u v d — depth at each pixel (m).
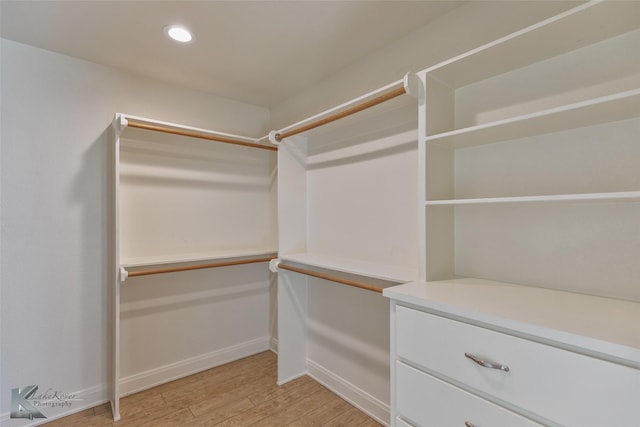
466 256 1.40
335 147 2.09
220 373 2.33
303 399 1.99
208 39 1.69
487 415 0.88
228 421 1.77
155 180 2.18
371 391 1.84
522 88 1.23
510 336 0.83
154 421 1.77
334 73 2.08
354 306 1.96
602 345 0.68
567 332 0.73
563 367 0.74
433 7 1.43
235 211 2.55
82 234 1.90
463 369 0.93
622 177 1.02
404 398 1.11
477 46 1.37
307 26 1.57
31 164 1.75
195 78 2.16
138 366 2.10
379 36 1.66
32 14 1.46
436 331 1.00
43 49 1.78
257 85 2.27
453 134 1.19
